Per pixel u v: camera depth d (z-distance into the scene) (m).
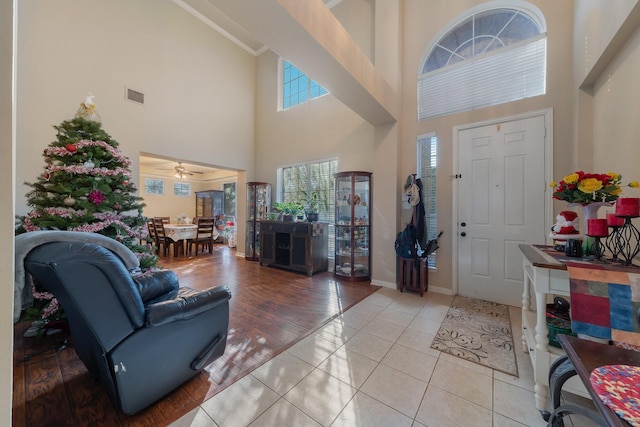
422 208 3.46
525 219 2.93
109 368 1.29
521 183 2.95
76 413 1.42
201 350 1.68
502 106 3.06
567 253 1.60
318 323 2.56
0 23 0.64
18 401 1.50
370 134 4.25
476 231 3.23
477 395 1.59
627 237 1.66
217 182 9.02
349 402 1.53
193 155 4.82
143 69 4.11
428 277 3.59
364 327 2.48
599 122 2.26
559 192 1.64
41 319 2.19
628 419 0.62
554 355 1.42
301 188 5.28
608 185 1.47
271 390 1.62
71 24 3.40
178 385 1.58
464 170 3.31
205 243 6.66
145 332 1.38
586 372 0.83
